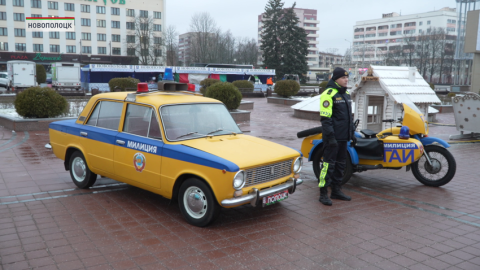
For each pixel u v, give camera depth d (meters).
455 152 10.31
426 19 126.75
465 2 40.72
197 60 86.00
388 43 137.62
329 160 5.78
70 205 5.57
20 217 5.05
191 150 4.79
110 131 5.75
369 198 6.23
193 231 4.70
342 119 5.80
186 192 4.89
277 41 68.06
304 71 68.06
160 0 78.69
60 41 70.69
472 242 4.50
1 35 66.19
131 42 75.81
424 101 10.20
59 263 3.81
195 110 5.57
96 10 72.88
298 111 19.20
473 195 6.41
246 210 5.55
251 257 4.03
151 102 5.33
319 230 4.81
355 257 4.07
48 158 8.77
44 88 13.55
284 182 5.25
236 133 5.63
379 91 10.21
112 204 5.65
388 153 6.61
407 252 4.21
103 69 33.59
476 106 11.96
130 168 5.40
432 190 6.72
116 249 4.15
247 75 42.06
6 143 10.48
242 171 4.49
